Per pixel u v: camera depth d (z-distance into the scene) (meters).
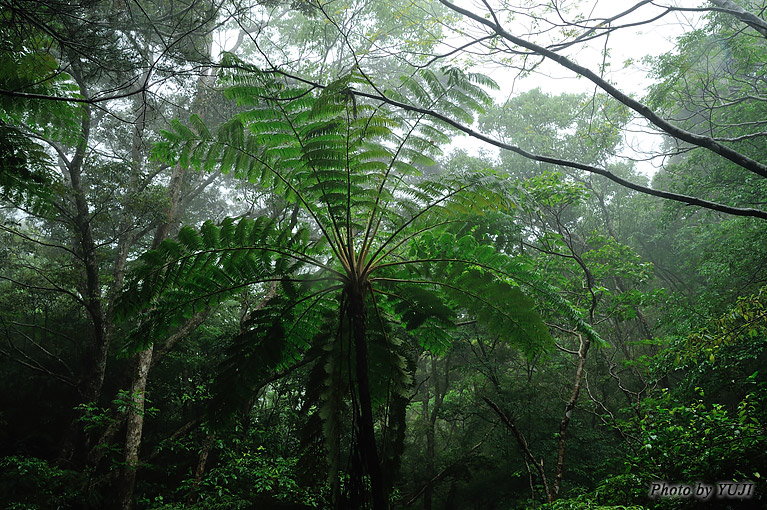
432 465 14.91
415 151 4.07
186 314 4.30
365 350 3.59
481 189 3.89
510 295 4.02
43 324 14.92
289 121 4.07
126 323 15.12
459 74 3.92
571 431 13.34
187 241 3.99
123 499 10.55
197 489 10.39
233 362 4.21
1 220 15.06
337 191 4.00
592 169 4.24
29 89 4.81
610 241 9.57
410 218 4.22
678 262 19.83
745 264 12.48
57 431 13.42
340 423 3.85
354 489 3.52
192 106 12.43
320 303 4.50
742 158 4.10
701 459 5.16
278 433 12.55
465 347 13.03
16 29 4.45
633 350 17.77
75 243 15.72
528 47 4.75
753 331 6.38
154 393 13.98
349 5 10.93
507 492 13.42
